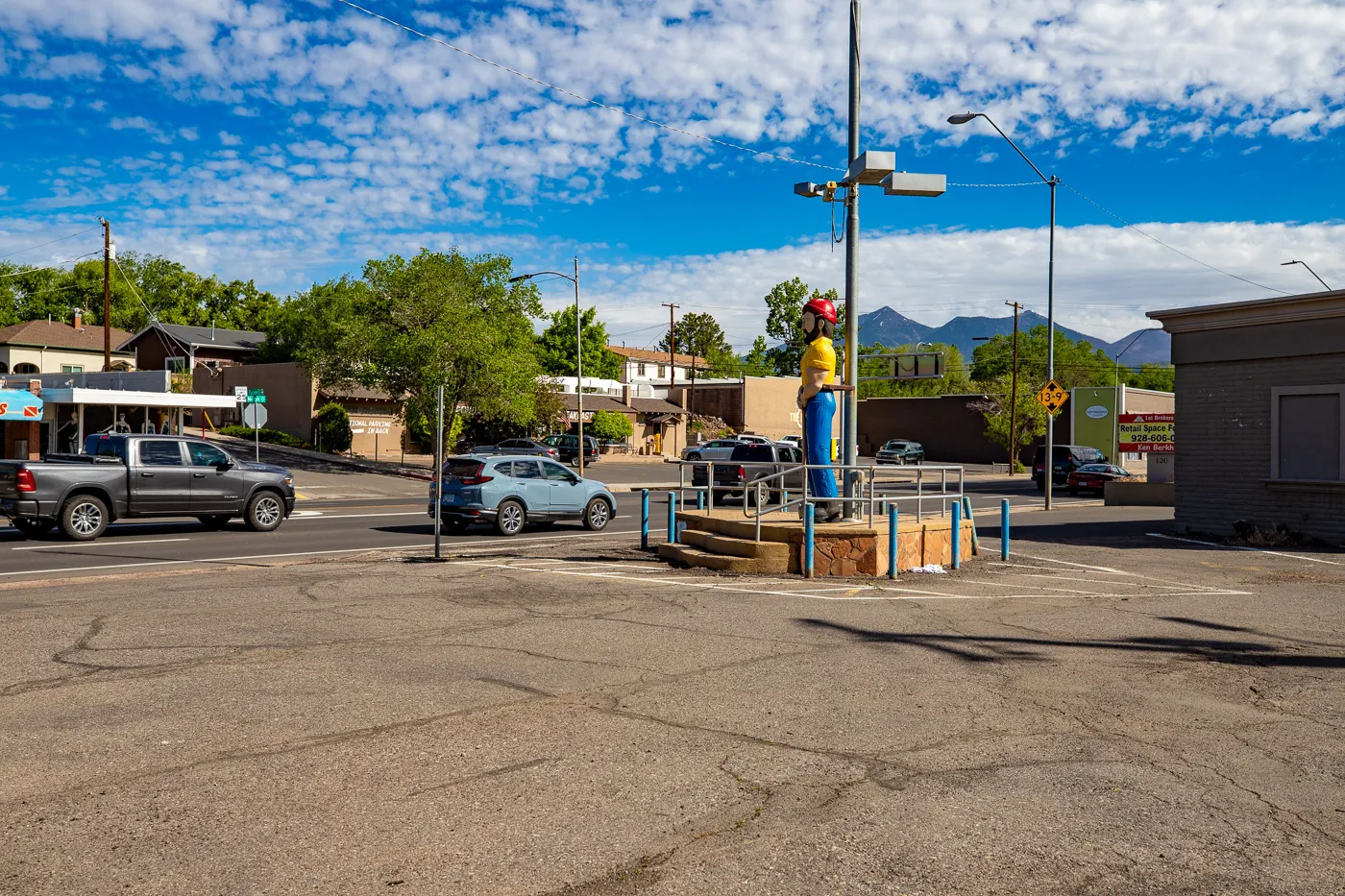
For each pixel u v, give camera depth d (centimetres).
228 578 1247
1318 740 610
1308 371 1762
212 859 419
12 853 421
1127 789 520
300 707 650
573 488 2089
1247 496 1859
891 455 6353
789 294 8406
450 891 394
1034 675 769
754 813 479
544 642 865
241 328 9844
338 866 414
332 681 720
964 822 471
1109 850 442
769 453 2773
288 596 1097
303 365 5200
